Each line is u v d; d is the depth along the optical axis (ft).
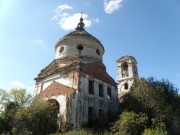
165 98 69.31
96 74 78.38
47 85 77.25
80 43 84.84
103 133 58.44
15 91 67.15
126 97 76.64
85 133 52.29
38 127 54.29
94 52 86.07
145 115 60.49
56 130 57.88
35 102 61.52
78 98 65.41
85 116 65.31
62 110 63.52
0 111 61.36
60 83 72.08
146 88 71.41
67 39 86.02
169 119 63.10
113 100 82.94
